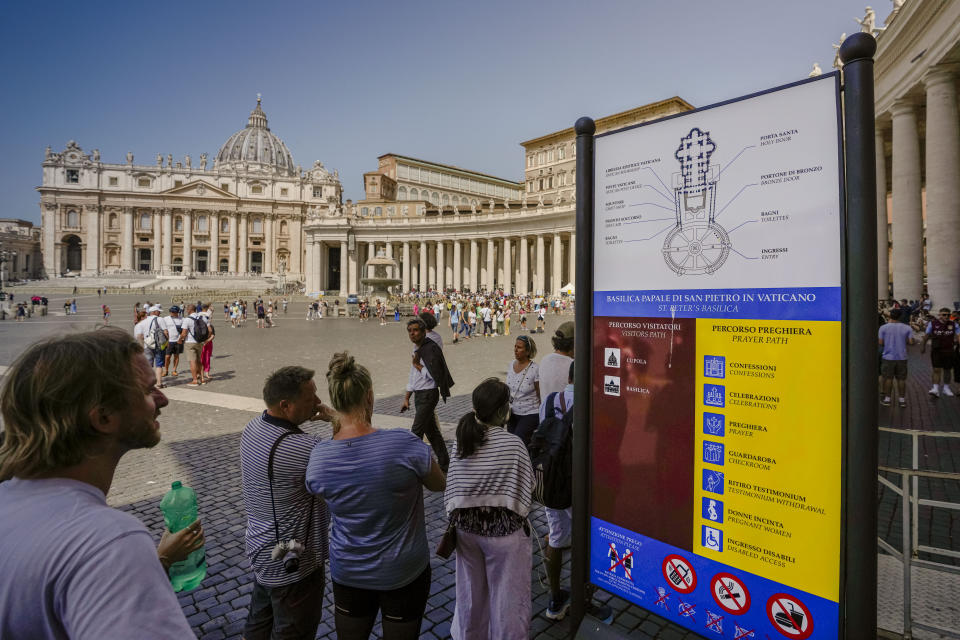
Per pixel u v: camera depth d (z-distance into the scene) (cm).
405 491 257
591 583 290
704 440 244
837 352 204
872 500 192
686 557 252
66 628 101
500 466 282
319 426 861
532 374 521
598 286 282
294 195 11369
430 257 8031
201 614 368
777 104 217
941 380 980
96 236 10281
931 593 340
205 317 1364
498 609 277
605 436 281
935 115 1745
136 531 113
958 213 1720
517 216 6675
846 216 195
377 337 2469
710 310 239
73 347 126
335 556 262
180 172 10881
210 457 709
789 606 220
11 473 122
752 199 225
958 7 1559
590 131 281
